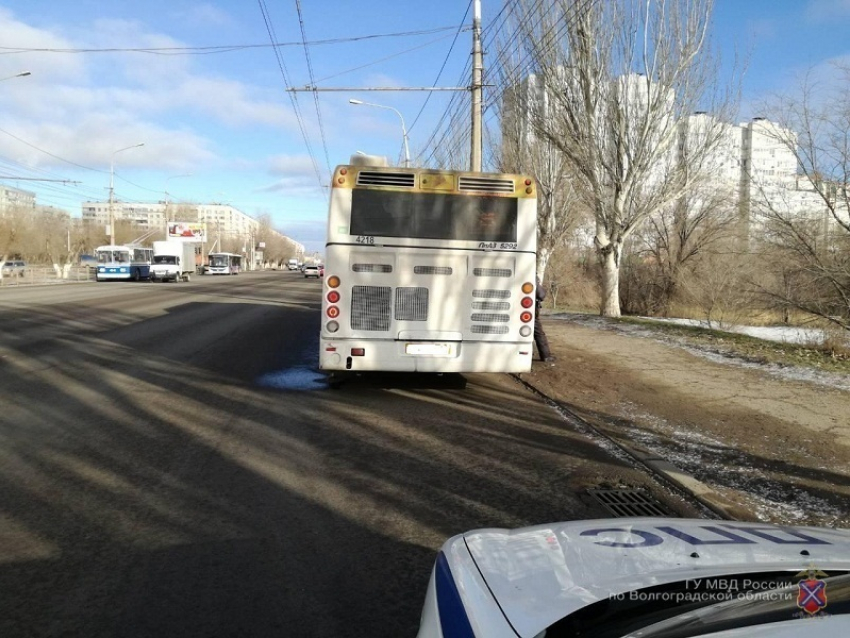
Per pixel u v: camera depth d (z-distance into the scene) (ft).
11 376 31.04
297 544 13.62
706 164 63.31
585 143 61.77
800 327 54.65
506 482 18.06
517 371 28.96
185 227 292.61
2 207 193.26
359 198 27.94
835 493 17.76
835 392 30.27
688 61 58.59
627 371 35.83
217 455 19.70
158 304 77.10
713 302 60.80
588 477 18.74
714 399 29.14
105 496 16.14
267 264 572.92
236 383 31.27
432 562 12.91
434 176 28.19
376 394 29.86
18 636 10.11
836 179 39.34
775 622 5.75
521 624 5.83
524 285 28.81
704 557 7.12
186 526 14.43
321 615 10.89
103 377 31.60
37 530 14.06
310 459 19.61
